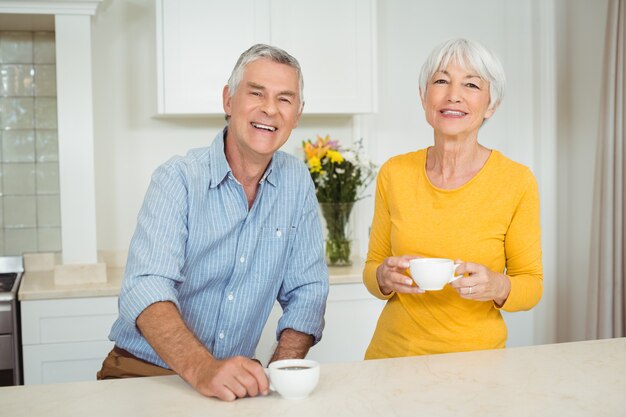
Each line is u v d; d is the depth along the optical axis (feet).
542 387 4.26
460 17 12.17
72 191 9.75
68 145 9.71
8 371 9.51
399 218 6.09
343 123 11.75
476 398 4.08
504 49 12.35
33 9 9.52
